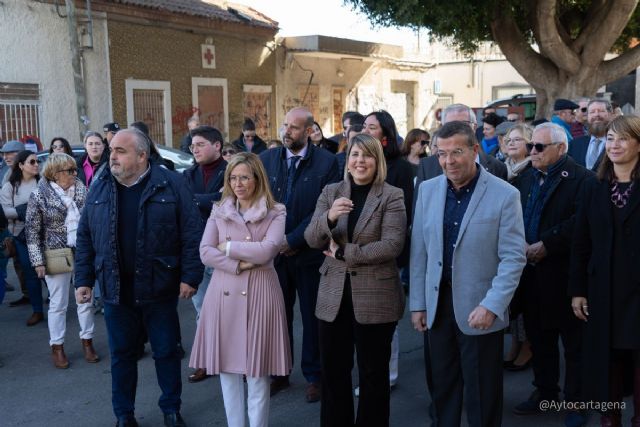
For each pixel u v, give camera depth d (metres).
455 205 3.47
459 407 3.57
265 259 3.77
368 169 3.63
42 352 5.88
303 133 4.66
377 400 3.68
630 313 3.57
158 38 14.59
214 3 17.44
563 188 4.25
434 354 3.59
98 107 13.30
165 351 4.19
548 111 13.60
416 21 11.96
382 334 3.64
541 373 4.38
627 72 13.24
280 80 18.84
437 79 27.19
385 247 3.51
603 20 12.66
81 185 5.67
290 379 5.16
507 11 13.22
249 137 9.43
